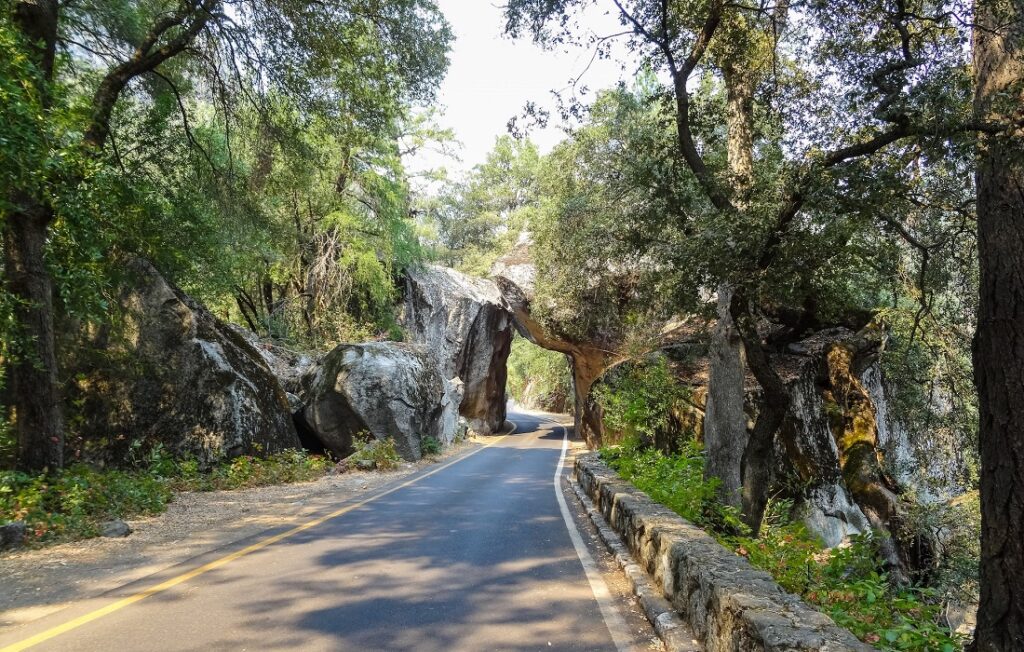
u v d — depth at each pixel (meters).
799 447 14.82
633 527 7.04
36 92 8.77
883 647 3.98
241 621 4.94
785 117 8.82
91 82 14.85
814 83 8.71
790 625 3.31
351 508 11.14
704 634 4.28
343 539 8.27
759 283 7.72
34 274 10.65
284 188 20.11
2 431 10.83
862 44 7.83
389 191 30.20
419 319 36.78
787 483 14.11
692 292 8.48
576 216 24.56
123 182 11.97
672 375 18.20
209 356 15.57
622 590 5.96
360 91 15.57
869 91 7.10
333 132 16.41
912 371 17.66
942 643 4.26
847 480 15.50
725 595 3.92
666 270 9.35
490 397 41.59
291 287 31.61
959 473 17.69
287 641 4.52
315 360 24.97
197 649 4.34
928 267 11.40
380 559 7.10
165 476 13.61
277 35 14.34
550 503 11.95
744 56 9.95
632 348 22.84
